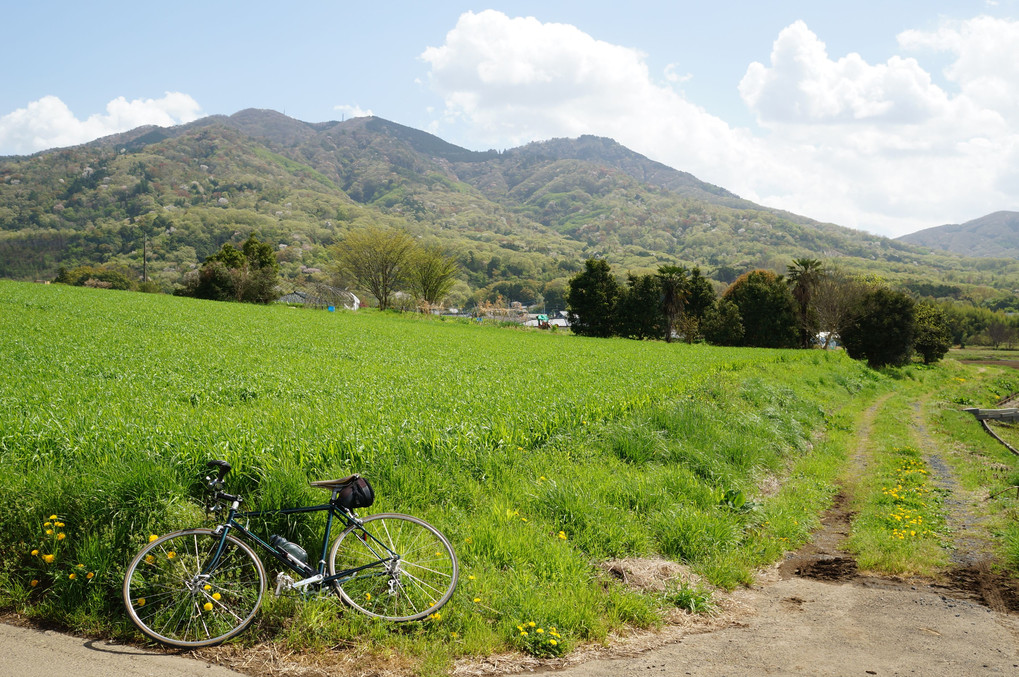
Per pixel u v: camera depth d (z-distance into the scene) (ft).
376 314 237.04
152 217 621.31
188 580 16.24
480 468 28.43
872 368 190.49
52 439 23.72
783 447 50.75
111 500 18.44
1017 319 447.01
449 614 17.43
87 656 14.90
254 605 16.44
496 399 42.22
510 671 15.72
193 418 28.71
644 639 18.26
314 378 52.21
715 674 15.93
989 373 230.48
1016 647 18.06
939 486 43.91
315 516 19.02
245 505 19.03
